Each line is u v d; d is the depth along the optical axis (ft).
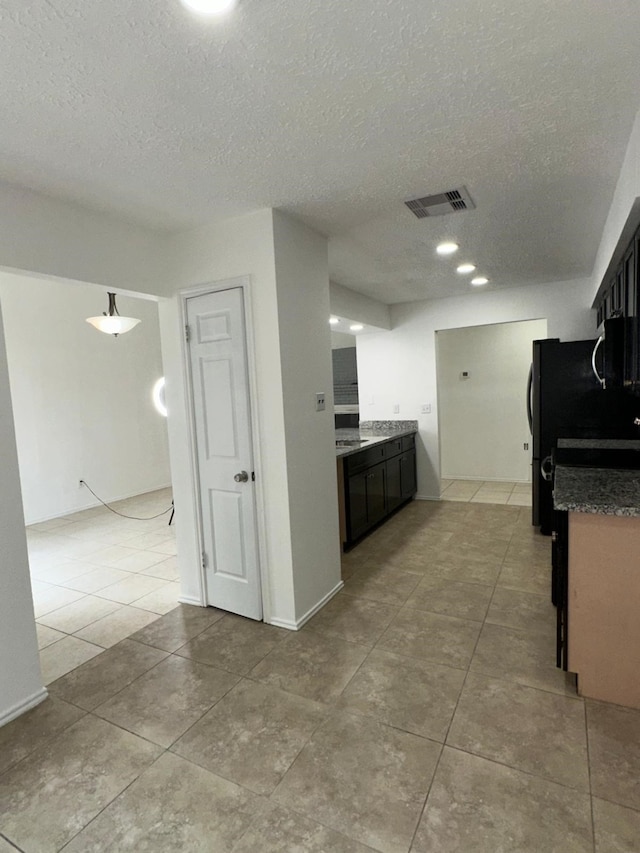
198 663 7.72
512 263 12.32
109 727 6.30
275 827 4.76
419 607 9.38
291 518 8.59
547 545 12.61
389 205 8.09
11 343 16.57
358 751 5.72
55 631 9.00
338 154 6.28
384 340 18.16
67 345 18.38
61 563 12.80
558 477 8.28
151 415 22.03
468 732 5.97
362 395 18.71
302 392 8.93
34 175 6.51
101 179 6.71
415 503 17.67
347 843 4.57
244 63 4.42
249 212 8.20
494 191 7.70
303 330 8.96
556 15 3.99
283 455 8.45
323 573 9.62
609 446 11.06
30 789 5.33
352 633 8.48
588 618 6.46
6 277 16.47
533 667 7.29
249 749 5.81
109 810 5.03
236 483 8.99
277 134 5.73
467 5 3.85
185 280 9.10
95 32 3.93
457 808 4.90
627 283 7.53
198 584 9.80
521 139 6.08
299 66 4.51
